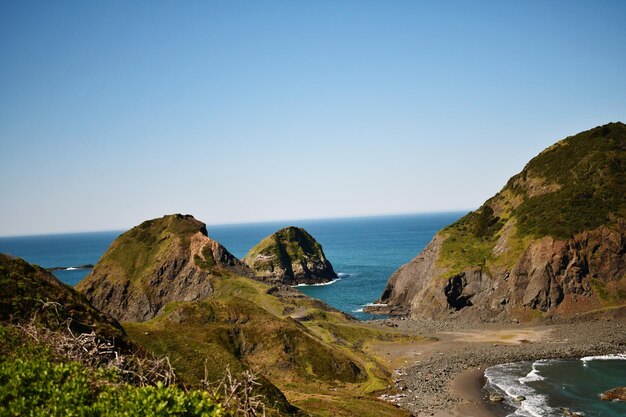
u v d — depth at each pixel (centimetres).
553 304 11919
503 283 12781
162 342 6081
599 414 5847
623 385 6944
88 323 3916
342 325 11194
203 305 9456
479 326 11844
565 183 14688
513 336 10469
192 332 8288
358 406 5972
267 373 7662
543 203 14288
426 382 7594
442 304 13200
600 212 12975
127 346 3962
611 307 11356
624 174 13800
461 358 8875
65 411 1823
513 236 13788
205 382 2362
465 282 13362
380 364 8700
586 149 15212
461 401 6594
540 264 12381
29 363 2094
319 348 8350
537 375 7612
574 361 8312
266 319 9100
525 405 6281
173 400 1911
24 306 3466
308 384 7375
